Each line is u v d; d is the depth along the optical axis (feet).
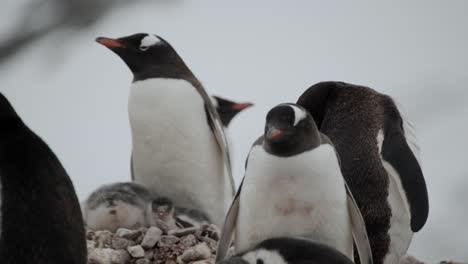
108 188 47.42
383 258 43.32
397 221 43.11
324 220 37.22
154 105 50.78
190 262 41.81
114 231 46.96
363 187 43.27
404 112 46.16
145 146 51.16
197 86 52.01
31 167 33.71
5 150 33.91
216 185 52.06
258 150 37.68
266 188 37.11
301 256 34.63
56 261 32.83
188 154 50.85
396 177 42.55
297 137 36.99
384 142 43.65
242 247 38.29
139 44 52.85
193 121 50.85
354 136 44.45
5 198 33.14
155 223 46.55
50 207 33.30
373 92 46.55
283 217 37.29
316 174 36.81
